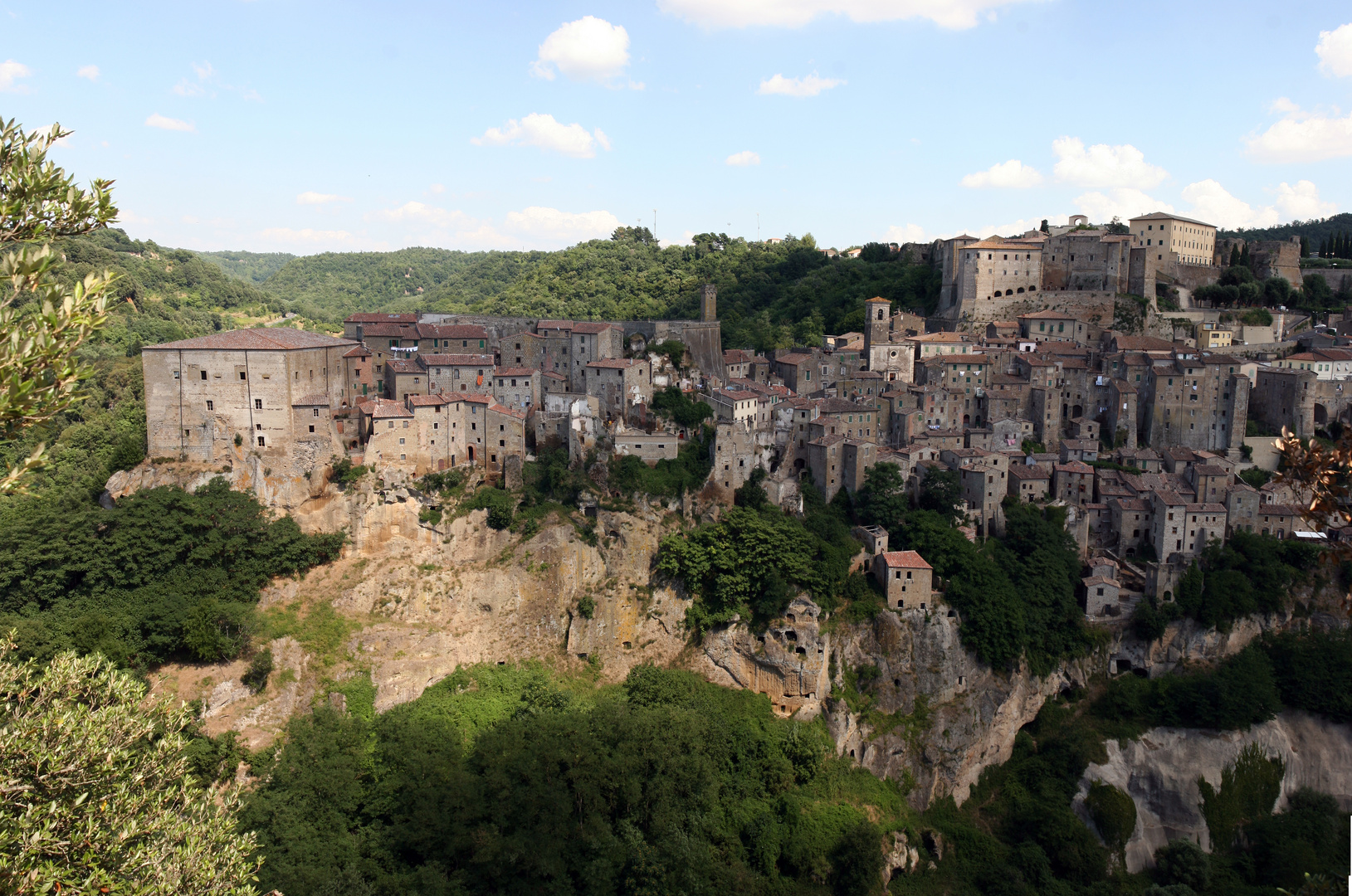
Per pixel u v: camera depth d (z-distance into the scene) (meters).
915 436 159.75
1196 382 167.88
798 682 123.06
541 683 115.12
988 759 132.25
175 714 55.75
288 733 99.81
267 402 120.88
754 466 141.62
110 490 120.88
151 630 101.69
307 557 117.69
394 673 111.44
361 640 112.44
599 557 128.75
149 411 121.62
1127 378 172.00
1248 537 145.12
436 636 117.25
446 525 126.00
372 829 92.88
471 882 91.88
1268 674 138.00
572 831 96.94
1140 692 138.50
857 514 143.25
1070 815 125.06
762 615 125.75
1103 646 140.50
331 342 134.25
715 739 112.38
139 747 52.12
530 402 143.25
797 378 173.38
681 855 95.19
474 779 96.00
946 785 126.94
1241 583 140.50
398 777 96.00
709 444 142.00
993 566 136.50
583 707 115.75
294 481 121.00
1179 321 199.62
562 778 98.44
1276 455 167.00
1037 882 118.38
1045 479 151.50
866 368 186.38
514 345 154.12
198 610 102.69
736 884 98.56
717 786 108.75
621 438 137.00
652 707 114.25
